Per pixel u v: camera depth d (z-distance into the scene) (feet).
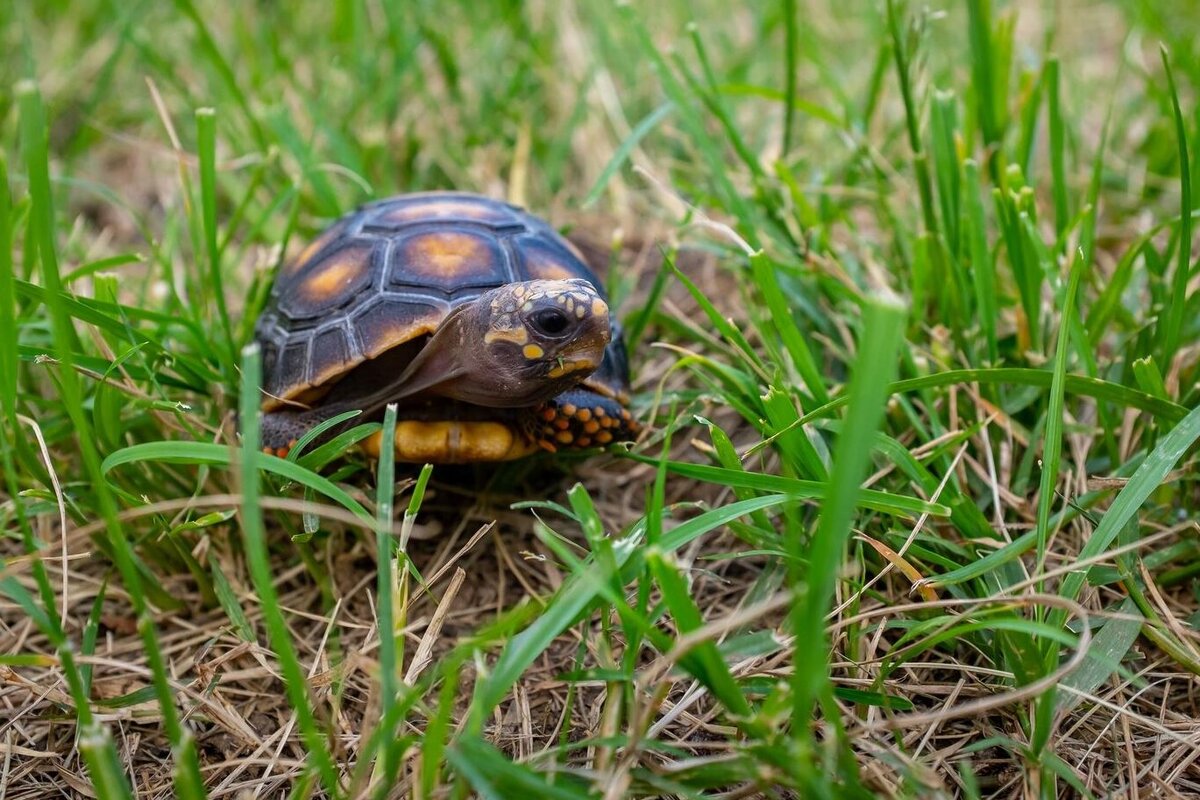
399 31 1.30
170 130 0.93
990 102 1.01
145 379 0.83
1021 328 0.87
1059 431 0.68
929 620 0.67
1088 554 0.68
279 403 0.81
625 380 0.85
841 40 1.50
